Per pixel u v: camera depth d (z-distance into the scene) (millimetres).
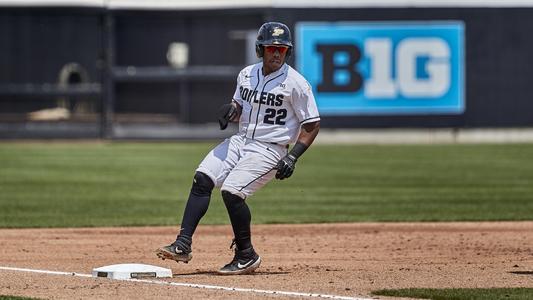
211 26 83188
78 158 69938
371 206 44312
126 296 20547
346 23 81688
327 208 43625
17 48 83500
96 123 84938
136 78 84250
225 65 83188
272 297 20406
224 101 83688
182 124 84438
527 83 83188
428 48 82250
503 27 82688
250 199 47531
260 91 23656
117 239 32969
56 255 28500
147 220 38938
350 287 21969
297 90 23500
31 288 21641
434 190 51250
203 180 23766
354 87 82188
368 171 61625
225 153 24062
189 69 83625
